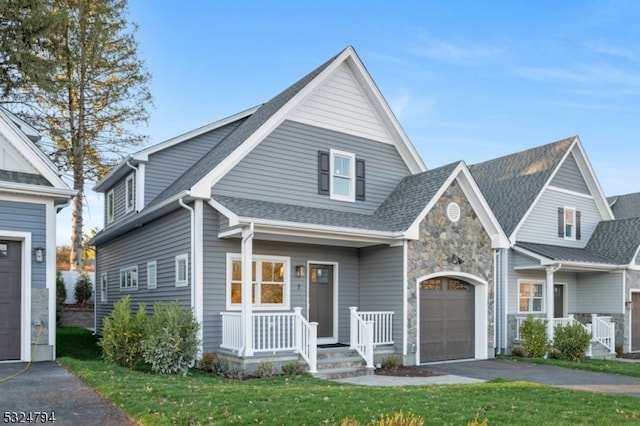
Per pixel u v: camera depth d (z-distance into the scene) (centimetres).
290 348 1227
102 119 2506
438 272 1494
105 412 717
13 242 1140
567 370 1436
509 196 2138
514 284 1989
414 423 602
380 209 1598
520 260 1969
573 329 1755
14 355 1120
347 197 1561
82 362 1091
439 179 1542
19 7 1966
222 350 1262
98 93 2488
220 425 650
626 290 2081
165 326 1145
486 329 1611
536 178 2127
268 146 1418
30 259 1135
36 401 764
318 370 1234
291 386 973
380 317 1427
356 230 1337
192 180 1388
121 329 1146
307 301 1459
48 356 1138
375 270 1514
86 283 2492
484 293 1614
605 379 1278
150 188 1664
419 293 1483
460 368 1410
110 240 2039
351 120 1595
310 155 1497
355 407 751
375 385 1109
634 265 2077
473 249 1589
